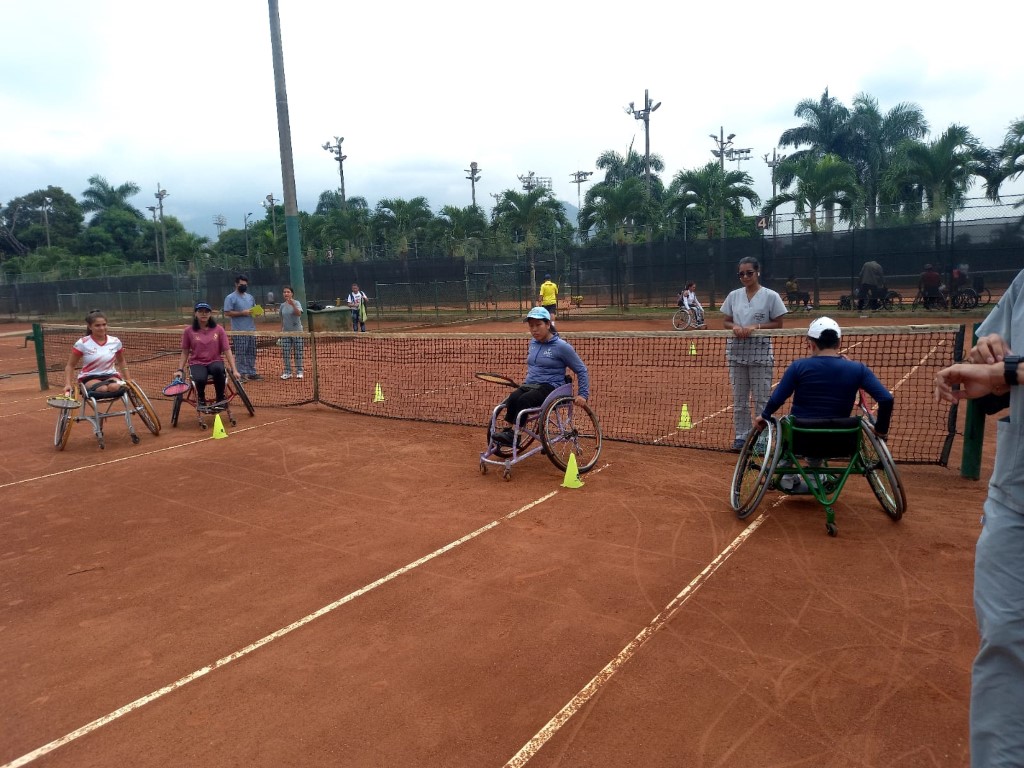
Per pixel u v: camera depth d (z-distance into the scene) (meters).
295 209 15.77
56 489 6.82
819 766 2.76
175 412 9.38
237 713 3.26
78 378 8.48
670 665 3.47
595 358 14.54
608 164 39.97
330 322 17.45
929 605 3.94
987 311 21.08
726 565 4.54
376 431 8.76
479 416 9.43
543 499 5.95
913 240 23.27
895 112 40.19
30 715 3.32
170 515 5.95
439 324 26.86
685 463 6.83
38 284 43.50
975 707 2.15
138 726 3.20
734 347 6.88
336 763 2.90
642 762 2.82
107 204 90.12
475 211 39.34
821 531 5.03
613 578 4.43
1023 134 25.94
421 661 3.61
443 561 4.80
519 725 3.08
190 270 40.34
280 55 15.03
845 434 4.91
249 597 4.40
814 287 24.95
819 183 27.94
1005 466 2.05
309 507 6.01
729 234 34.12
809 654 3.51
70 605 4.40
